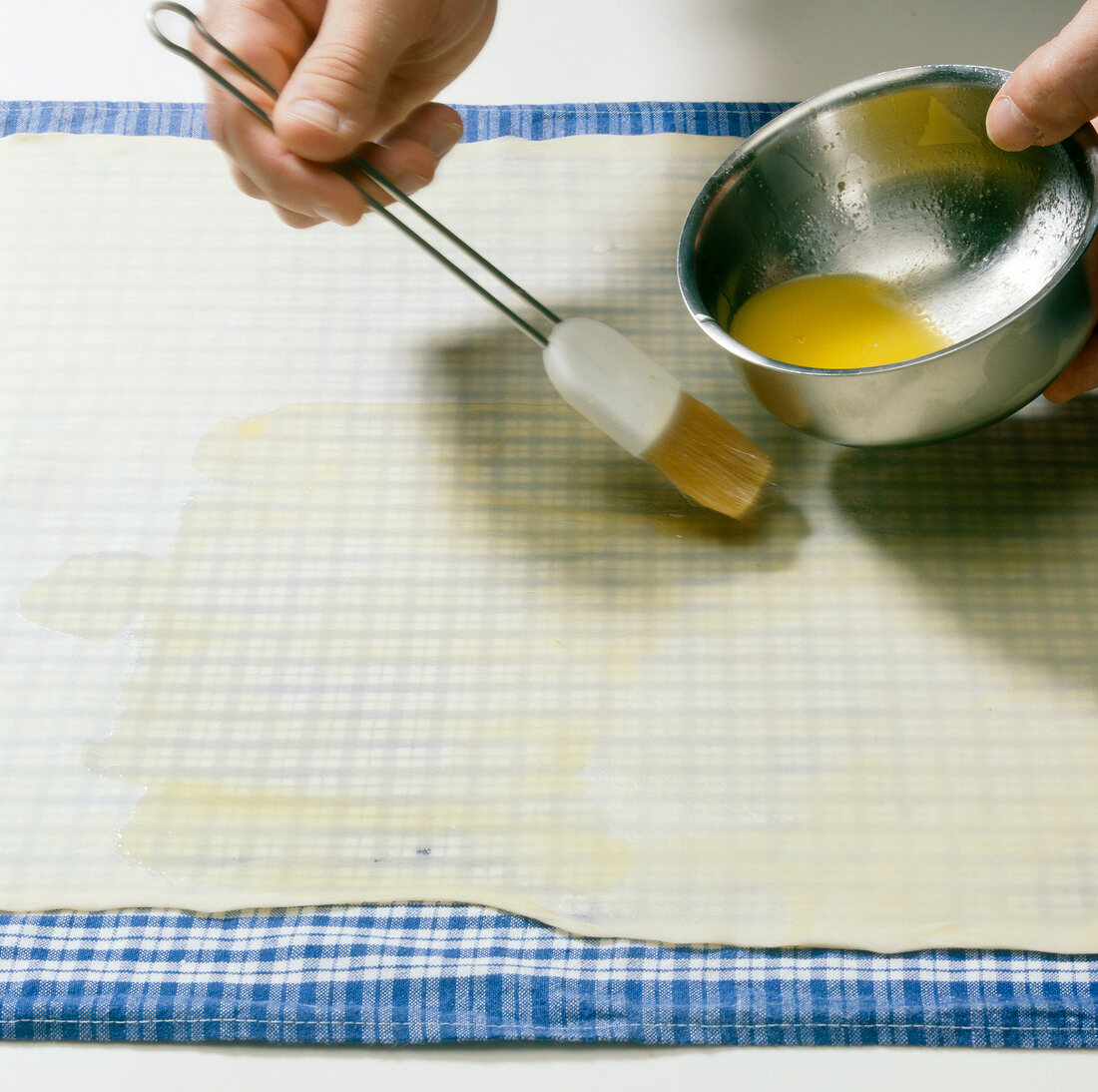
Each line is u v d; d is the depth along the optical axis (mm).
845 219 740
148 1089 574
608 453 758
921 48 923
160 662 693
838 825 614
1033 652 652
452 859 622
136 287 845
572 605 697
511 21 985
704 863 611
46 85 961
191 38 709
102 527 745
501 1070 573
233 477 760
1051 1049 558
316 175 671
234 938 608
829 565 696
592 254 844
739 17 967
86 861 632
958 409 625
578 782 639
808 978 579
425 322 823
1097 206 594
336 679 680
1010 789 614
